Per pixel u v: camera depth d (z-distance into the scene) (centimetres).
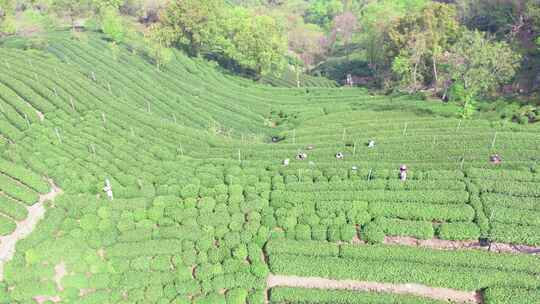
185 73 11556
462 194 5753
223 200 6028
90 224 5616
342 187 6112
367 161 6800
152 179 6438
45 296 4991
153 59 11938
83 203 5888
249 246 5353
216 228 5619
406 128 8100
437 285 4791
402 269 4888
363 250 5138
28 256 5181
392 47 10862
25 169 6300
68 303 4931
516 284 4678
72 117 7969
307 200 5894
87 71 10344
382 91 11100
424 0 14850
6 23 11850
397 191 5909
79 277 5106
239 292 4900
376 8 14562
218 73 12162
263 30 11488
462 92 8712
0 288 4962
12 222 5578
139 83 10244
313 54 14900
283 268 5066
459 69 8800
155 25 11938
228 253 5306
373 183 6100
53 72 9462
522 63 9800
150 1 14462
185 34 12438
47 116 7762
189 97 10231
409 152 6981
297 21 16288
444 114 8781
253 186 6241
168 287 5034
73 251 5309
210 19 12019
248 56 11644
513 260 4866
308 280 5038
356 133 8038
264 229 5516
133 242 5469
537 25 10531
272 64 12475
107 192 5969
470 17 12244
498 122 7862
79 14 14212
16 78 8862
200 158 7206
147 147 7269
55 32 13375
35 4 13938
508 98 8894
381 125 8231
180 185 6284
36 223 5691
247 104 10594
